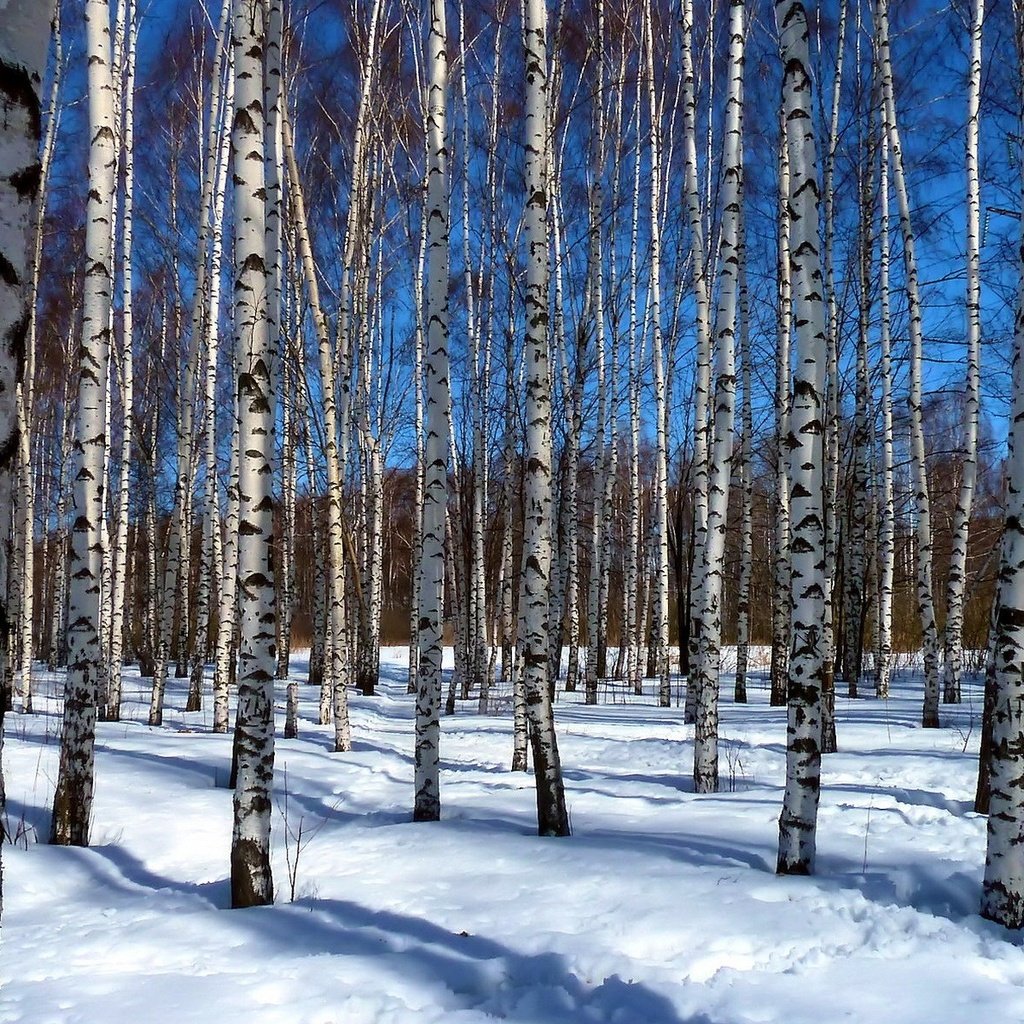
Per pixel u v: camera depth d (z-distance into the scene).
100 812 7.94
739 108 8.70
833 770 9.50
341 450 15.08
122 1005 3.78
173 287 21.38
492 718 16.61
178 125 18.28
